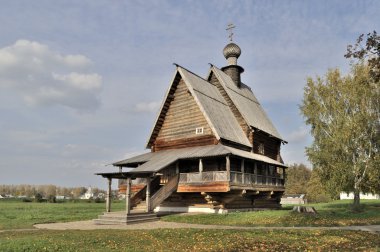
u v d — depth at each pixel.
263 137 38.72
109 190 28.02
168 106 35.69
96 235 17.41
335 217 26.36
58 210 38.53
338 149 33.03
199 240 15.91
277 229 19.59
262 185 33.50
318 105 35.75
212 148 30.20
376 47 12.87
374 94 32.84
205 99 33.88
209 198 29.22
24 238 16.08
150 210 27.44
